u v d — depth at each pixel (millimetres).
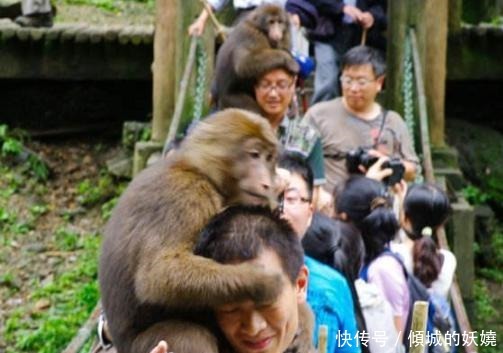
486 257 11539
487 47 12266
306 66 7934
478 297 11062
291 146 6832
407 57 10352
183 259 3705
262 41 7246
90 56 12531
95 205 11945
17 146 12305
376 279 5695
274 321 3426
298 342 3820
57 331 10133
